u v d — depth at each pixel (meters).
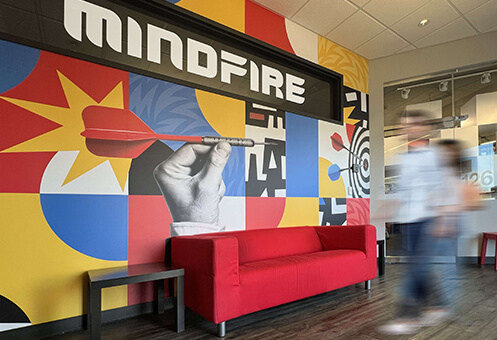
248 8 3.64
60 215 2.33
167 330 2.30
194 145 3.10
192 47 3.19
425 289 3.31
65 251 2.33
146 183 2.77
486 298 2.98
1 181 2.12
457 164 4.92
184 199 2.98
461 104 4.90
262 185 3.63
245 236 3.09
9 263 2.12
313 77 4.41
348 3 3.73
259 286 2.39
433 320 2.43
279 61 4.00
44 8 2.37
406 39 4.63
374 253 3.38
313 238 3.62
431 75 4.94
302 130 4.14
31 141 2.24
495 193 4.68
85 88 2.51
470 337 2.11
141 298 2.67
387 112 5.20
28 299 2.17
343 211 4.58
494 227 4.66
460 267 4.48
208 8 3.27
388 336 2.14
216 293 2.14
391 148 5.19
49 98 2.34
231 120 3.42
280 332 2.23
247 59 3.66
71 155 2.40
